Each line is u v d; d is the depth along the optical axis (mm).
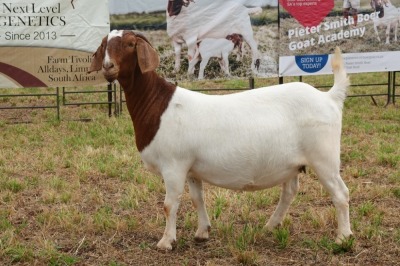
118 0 11531
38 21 11484
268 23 11773
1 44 11422
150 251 5496
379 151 9164
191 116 5125
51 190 7336
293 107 5168
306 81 17203
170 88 5223
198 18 11531
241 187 5297
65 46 11648
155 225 6152
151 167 5332
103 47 5098
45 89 16094
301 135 5176
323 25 12047
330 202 6934
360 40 12359
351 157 8906
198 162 5191
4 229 6098
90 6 11570
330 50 12203
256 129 5094
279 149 5133
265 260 5246
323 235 5828
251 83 12141
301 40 11992
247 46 11781
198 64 11711
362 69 12523
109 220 6203
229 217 6406
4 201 7090
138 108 5191
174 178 5180
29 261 5320
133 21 11562
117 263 5250
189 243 5668
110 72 4930
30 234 6020
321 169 5223
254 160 5121
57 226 6176
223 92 15203
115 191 7508
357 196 7129
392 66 12641
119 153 9133
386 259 5250
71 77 11781
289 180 5477
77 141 9953
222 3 11531
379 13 12328
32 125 11508
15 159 8969
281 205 5836
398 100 14039
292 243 5617
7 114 12906
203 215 5648
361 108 13023
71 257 5324
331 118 5195
